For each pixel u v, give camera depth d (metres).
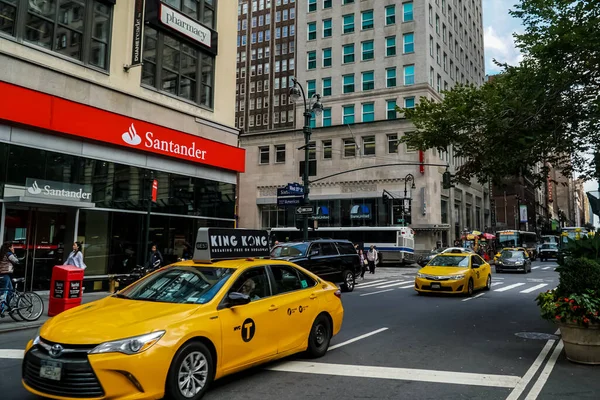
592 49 9.13
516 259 29.97
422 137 11.77
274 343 6.19
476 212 59.53
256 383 5.81
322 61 50.69
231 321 5.50
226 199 21.77
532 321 10.76
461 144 11.58
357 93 48.09
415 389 5.66
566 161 11.39
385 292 17.34
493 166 11.05
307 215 20.97
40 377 4.55
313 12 51.78
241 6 88.25
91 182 15.88
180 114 19.44
